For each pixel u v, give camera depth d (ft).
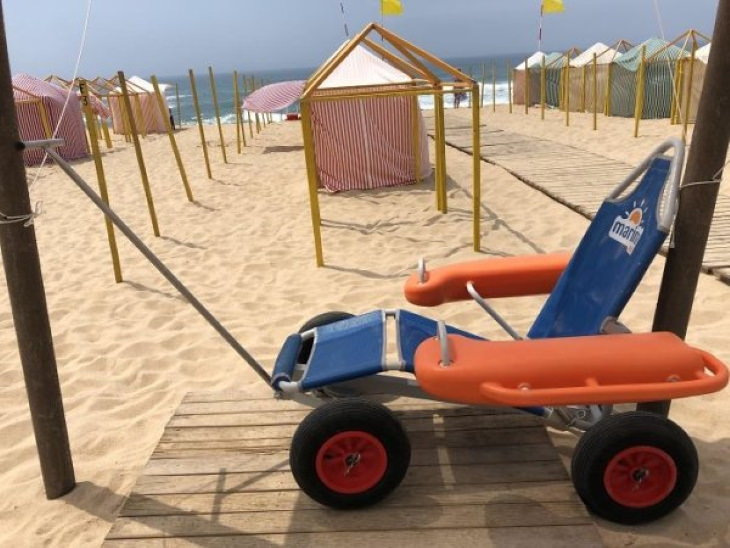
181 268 20.71
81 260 22.44
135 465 9.84
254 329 15.08
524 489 7.79
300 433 7.32
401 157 29.45
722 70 7.09
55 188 37.60
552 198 24.94
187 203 30.68
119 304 17.62
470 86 18.86
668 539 7.25
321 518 7.56
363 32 18.71
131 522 7.68
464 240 21.09
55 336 15.58
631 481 7.22
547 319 9.22
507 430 8.95
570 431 8.45
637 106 44.57
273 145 52.75
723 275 15.01
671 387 6.50
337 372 8.14
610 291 8.19
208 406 10.18
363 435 7.33
